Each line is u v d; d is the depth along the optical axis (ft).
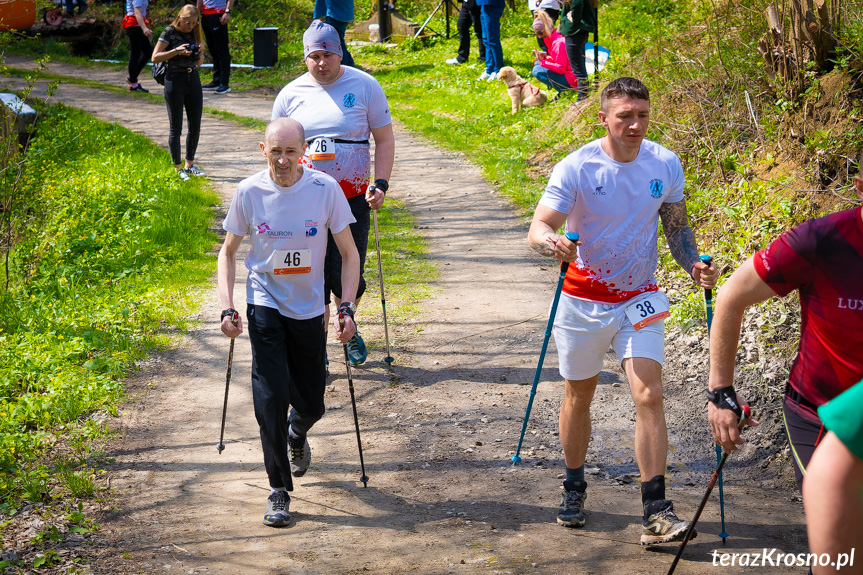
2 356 28.84
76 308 34.58
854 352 12.14
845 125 34.30
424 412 25.99
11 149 49.75
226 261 19.62
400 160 61.05
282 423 18.95
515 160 57.26
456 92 77.71
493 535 18.63
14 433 23.35
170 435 24.52
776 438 23.17
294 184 19.15
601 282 17.95
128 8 83.71
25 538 18.49
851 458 9.41
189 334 32.60
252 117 74.90
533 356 30.25
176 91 53.06
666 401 26.63
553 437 24.22
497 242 43.39
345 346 20.51
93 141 61.98
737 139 40.73
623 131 17.24
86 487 20.68
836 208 32.27
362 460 21.16
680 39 50.60
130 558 17.67
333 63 26.14
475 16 84.17
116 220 44.70
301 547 18.21
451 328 32.89
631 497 20.65
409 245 43.24
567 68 65.46
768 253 12.85
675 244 18.65
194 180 53.36
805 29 36.55
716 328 13.78
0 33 99.09
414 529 19.03
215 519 19.58
